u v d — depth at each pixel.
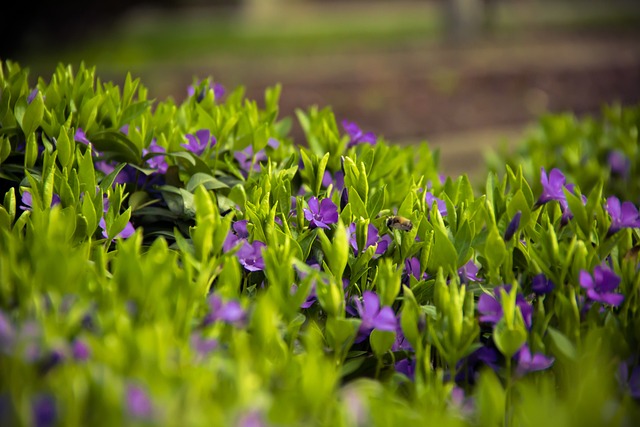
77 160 0.84
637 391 0.69
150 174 0.90
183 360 0.62
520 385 0.63
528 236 0.81
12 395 0.58
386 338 0.71
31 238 0.72
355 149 0.99
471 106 2.80
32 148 0.84
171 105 0.97
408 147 1.00
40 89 0.93
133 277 0.67
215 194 0.89
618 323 0.73
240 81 2.92
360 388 0.65
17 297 0.68
